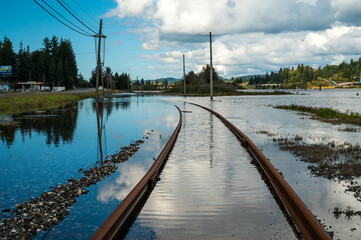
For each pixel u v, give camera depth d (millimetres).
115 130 20125
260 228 4977
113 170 9602
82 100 75500
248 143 12625
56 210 6203
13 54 115000
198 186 7441
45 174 9328
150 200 6496
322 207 5910
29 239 5008
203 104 51938
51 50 166375
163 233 4871
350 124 21750
